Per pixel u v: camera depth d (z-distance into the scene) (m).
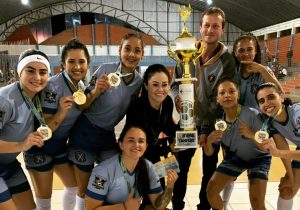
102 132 2.72
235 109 2.70
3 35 21.91
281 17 19.11
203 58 2.90
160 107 2.53
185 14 2.34
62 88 2.51
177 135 2.28
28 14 21.75
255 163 2.84
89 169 2.77
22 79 2.19
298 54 17.36
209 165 3.12
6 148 2.11
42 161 2.70
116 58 17.09
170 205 3.73
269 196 4.04
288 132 2.68
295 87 14.51
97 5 22.05
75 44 2.49
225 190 3.37
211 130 2.87
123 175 2.35
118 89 2.53
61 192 4.23
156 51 20.88
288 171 2.79
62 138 2.73
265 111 2.50
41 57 2.21
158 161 2.68
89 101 2.45
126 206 2.36
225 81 2.62
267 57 16.86
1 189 2.23
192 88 2.29
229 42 24.47
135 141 2.25
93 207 2.33
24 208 2.58
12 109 2.19
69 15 22.39
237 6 20.61
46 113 2.46
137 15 22.36
